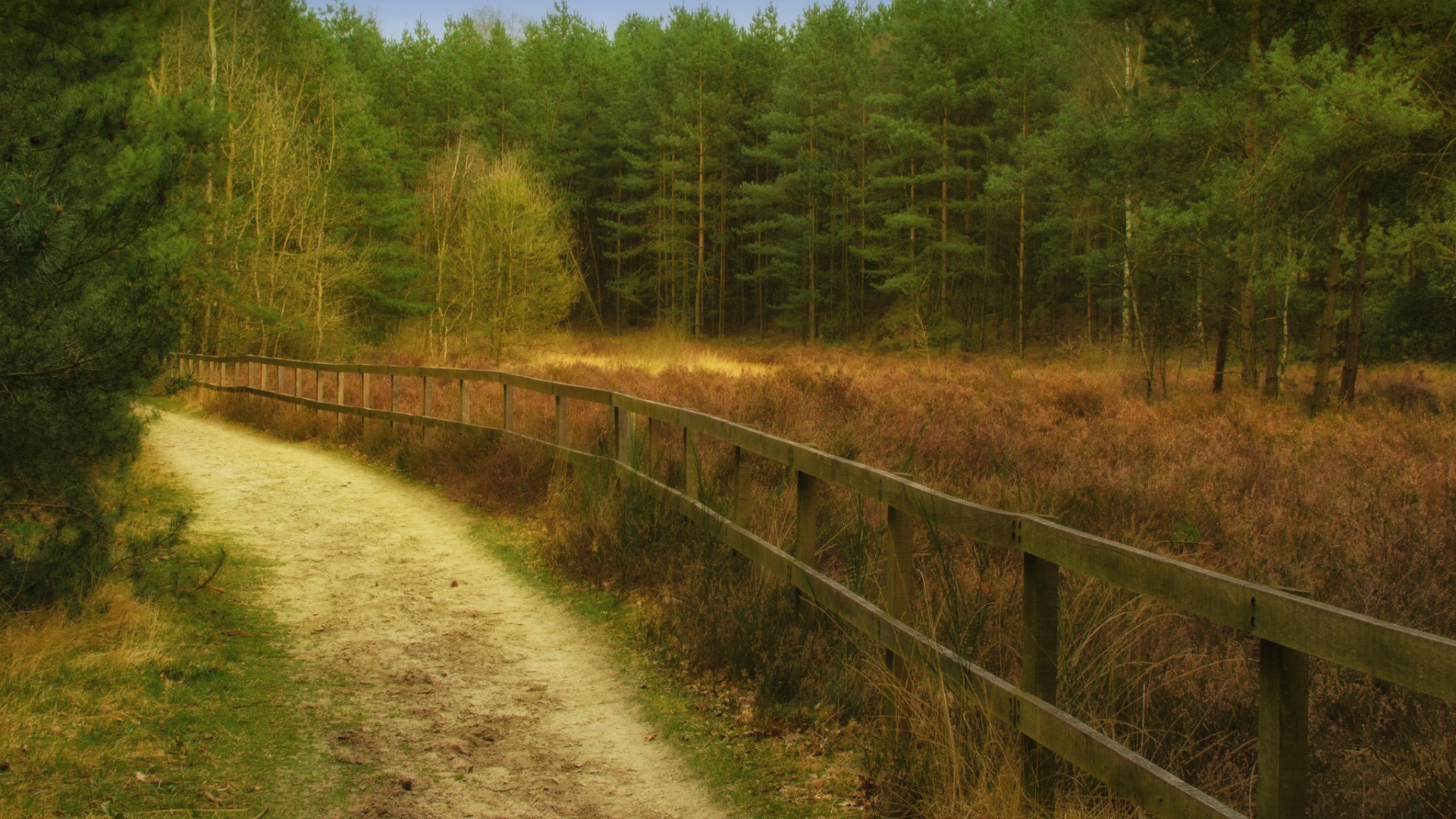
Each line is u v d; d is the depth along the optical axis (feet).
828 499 23.36
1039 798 10.95
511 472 32.65
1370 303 80.53
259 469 39.65
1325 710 13.00
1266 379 69.62
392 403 44.62
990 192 143.64
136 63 31.37
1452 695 6.25
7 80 17.69
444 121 187.83
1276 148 64.34
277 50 120.16
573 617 20.98
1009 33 147.23
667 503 24.35
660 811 12.44
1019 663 14.10
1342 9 62.13
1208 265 73.77
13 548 17.48
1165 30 78.74
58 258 15.14
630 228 197.88
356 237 128.88
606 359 104.53
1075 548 10.09
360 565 24.89
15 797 11.43
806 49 176.35
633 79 218.59
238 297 84.74
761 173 207.00
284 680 16.55
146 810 11.63
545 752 14.24
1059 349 136.46
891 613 13.93
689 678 17.21
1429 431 39.22
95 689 14.78
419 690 16.58
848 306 182.39
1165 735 12.16
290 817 11.86
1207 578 8.39
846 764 13.55
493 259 118.52
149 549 19.75
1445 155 63.82
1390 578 18.42
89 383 16.70
